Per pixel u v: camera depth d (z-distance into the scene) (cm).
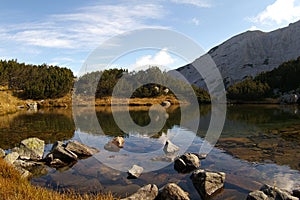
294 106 4375
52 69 5959
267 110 3681
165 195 761
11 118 2934
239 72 12394
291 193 809
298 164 1130
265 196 723
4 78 4934
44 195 634
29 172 1025
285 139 1641
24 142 1301
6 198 571
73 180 957
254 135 1798
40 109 4297
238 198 798
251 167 1099
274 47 13638
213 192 835
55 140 1680
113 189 869
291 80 5756
